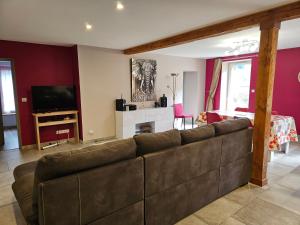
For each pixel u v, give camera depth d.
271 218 2.25
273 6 2.57
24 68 4.57
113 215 1.70
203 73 7.64
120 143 1.76
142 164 1.84
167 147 2.05
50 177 1.39
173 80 6.86
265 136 2.85
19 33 3.78
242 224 2.16
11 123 7.18
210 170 2.45
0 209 2.44
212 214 2.33
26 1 2.36
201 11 2.73
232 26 3.08
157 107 6.27
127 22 3.17
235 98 7.06
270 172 3.44
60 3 2.42
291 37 4.14
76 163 1.48
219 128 2.54
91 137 5.30
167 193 2.06
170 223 2.13
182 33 3.81
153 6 2.55
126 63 5.70
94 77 5.16
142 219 1.91
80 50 4.86
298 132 5.45
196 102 7.61
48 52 4.83
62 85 4.92
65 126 5.21
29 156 4.24
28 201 1.64
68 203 1.44
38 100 4.61
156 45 4.46
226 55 6.65
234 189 2.86
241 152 2.82
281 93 5.67
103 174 1.59
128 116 5.45
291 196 2.70
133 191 1.80
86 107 5.12
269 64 2.71
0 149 4.70
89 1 2.38
